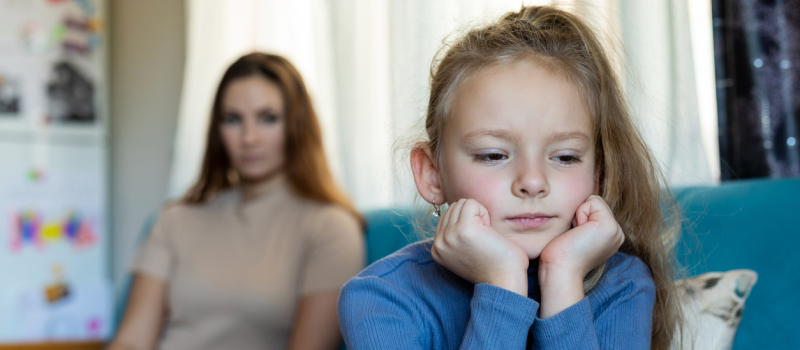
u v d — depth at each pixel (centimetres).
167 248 164
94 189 263
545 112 71
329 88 209
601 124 78
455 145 76
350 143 194
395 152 108
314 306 138
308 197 152
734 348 85
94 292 261
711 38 130
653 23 128
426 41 164
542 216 73
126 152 273
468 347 70
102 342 241
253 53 162
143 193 272
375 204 188
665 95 125
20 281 253
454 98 77
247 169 155
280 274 146
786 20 119
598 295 76
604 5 127
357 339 77
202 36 243
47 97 258
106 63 267
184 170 239
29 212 255
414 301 79
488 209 73
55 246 257
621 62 102
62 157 259
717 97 125
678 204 91
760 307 85
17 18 255
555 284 71
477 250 72
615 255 83
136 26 273
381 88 191
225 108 157
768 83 120
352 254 142
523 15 87
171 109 273
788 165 119
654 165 89
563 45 77
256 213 155
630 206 83
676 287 88
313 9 212
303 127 156
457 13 150
